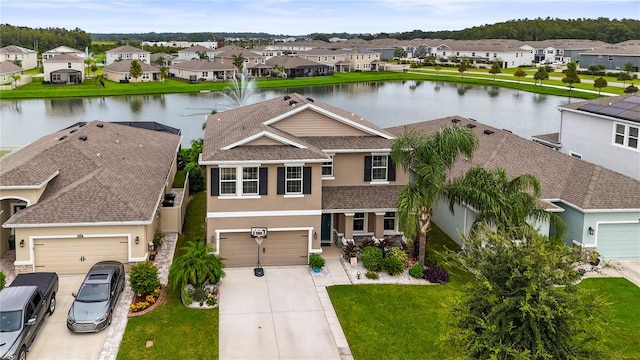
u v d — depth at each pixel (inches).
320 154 984.9
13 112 3324.3
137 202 978.1
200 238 1062.4
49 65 4640.8
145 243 943.7
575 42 6909.5
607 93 3897.6
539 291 511.2
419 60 7180.1
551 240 935.0
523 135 2578.7
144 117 3137.3
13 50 5999.0
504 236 581.3
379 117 3127.5
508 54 6392.7
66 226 909.8
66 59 4714.6
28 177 977.5
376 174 1096.8
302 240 1012.5
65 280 916.0
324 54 6151.6
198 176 1460.4
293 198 986.1
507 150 1248.8
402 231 1029.2
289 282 940.0
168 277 900.0
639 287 938.7
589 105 1443.2
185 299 842.8
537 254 533.3
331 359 718.5
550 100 3919.8
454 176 1175.0
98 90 4212.6
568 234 1064.2
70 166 1089.4
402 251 1001.5
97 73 5580.7
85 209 927.7
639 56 4894.2
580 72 5137.8
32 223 896.9
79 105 3673.7
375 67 6309.1
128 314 808.9
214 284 914.1
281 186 976.9
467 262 591.5
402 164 960.9
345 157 1075.9
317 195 994.1
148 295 848.3
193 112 3363.7
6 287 788.0
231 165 949.8
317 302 869.8
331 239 1112.8
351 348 745.0
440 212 1238.3
